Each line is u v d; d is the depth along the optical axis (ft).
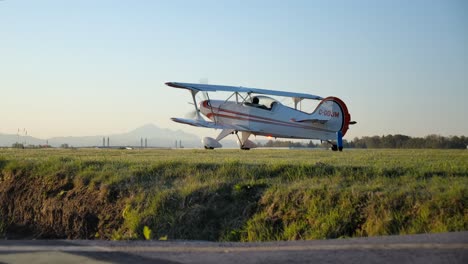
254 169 31.60
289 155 50.78
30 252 16.75
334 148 79.61
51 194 33.63
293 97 83.51
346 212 23.03
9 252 16.75
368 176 28.84
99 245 17.75
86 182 33.32
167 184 31.01
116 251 16.83
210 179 30.45
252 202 26.37
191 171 33.04
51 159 41.34
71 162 38.55
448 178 26.99
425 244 16.48
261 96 82.69
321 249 16.46
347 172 29.68
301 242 17.81
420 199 22.48
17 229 33.17
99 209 30.22
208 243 18.08
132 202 28.94
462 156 45.88
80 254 16.43
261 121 81.30
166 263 15.19
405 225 21.26
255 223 24.40
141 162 38.45
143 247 17.40
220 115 84.58
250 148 84.74
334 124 79.41
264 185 27.91
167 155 52.16
